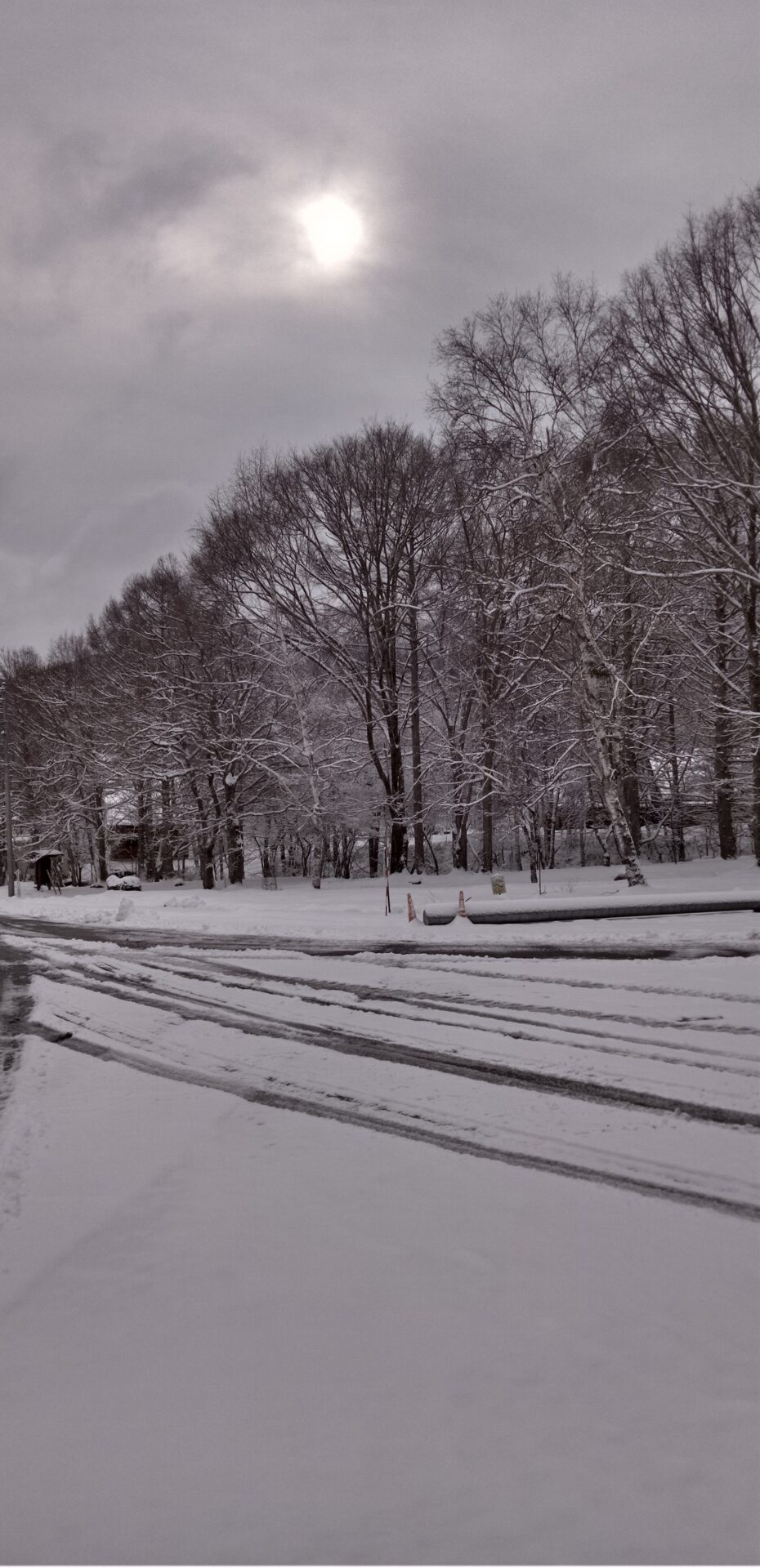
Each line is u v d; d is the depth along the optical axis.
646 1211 4.73
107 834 53.25
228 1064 8.32
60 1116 6.85
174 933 21.30
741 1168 5.31
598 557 23.67
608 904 19.27
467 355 23.05
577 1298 3.81
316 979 12.86
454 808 36.94
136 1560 2.46
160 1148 6.00
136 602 44.09
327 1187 5.18
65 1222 4.86
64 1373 3.41
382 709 37.12
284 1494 2.70
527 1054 8.09
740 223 22.31
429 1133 6.13
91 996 12.60
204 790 43.28
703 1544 2.46
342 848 49.22
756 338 22.55
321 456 35.66
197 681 38.38
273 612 37.41
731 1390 3.13
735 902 19.23
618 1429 2.94
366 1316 3.71
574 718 29.22
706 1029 8.69
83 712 48.47
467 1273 4.05
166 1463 2.87
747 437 23.22
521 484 23.88
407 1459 2.83
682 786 36.59
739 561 25.91
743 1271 4.04
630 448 22.84
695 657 30.81
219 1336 3.61
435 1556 2.44
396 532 35.12
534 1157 5.60
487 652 31.80
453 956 14.60
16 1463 2.90
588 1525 2.54
